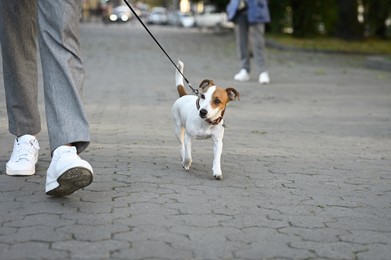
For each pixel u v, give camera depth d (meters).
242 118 10.81
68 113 5.09
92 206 5.09
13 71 5.88
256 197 5.70
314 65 22.66
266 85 16.02
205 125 6.20
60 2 5.08
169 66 20.48
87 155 7.20
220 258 4.09
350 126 10.38
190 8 82.25
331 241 4.55
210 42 35.41
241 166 7.04
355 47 31.31
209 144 8.28
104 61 21.80
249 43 16.84
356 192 6.09
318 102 13.22
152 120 10.14
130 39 36.22
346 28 36.34
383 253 4.35
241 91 14.60
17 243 4.18
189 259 4.03
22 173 5.93
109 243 4.25
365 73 20.03
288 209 5.35
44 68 5.16
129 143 8.09
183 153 6.80
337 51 28.75
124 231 4.52
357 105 12.93
